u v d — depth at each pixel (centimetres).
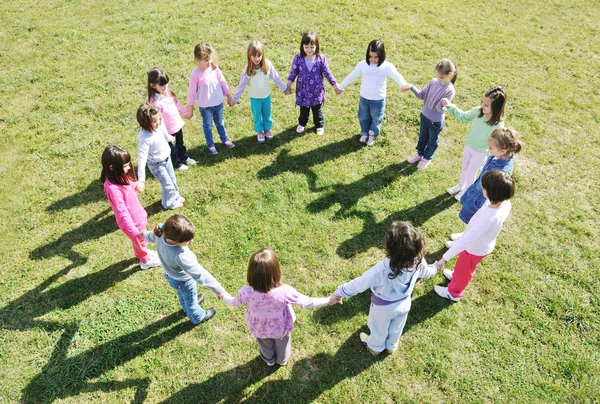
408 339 452
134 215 466
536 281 502
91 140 681
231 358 438
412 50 872
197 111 738
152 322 466
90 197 600
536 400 406
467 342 449
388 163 651
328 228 561
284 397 410
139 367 429
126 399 408
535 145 677
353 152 669
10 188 608
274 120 725
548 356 437
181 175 629
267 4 1000
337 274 512
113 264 521
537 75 816
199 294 485
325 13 971
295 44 878
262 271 329
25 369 426
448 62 533
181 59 841
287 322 370
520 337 452
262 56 593
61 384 416
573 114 734
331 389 414
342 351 443
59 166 641
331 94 773
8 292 489
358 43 884
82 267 516
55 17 960
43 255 528
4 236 548
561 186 616
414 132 701
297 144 681
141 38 896
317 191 609
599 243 542
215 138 693
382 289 362
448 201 596
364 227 562
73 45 878
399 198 600
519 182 621
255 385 417
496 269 515
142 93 768
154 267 519
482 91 777
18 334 452
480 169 566
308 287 499
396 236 340
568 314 471
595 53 876
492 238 407
